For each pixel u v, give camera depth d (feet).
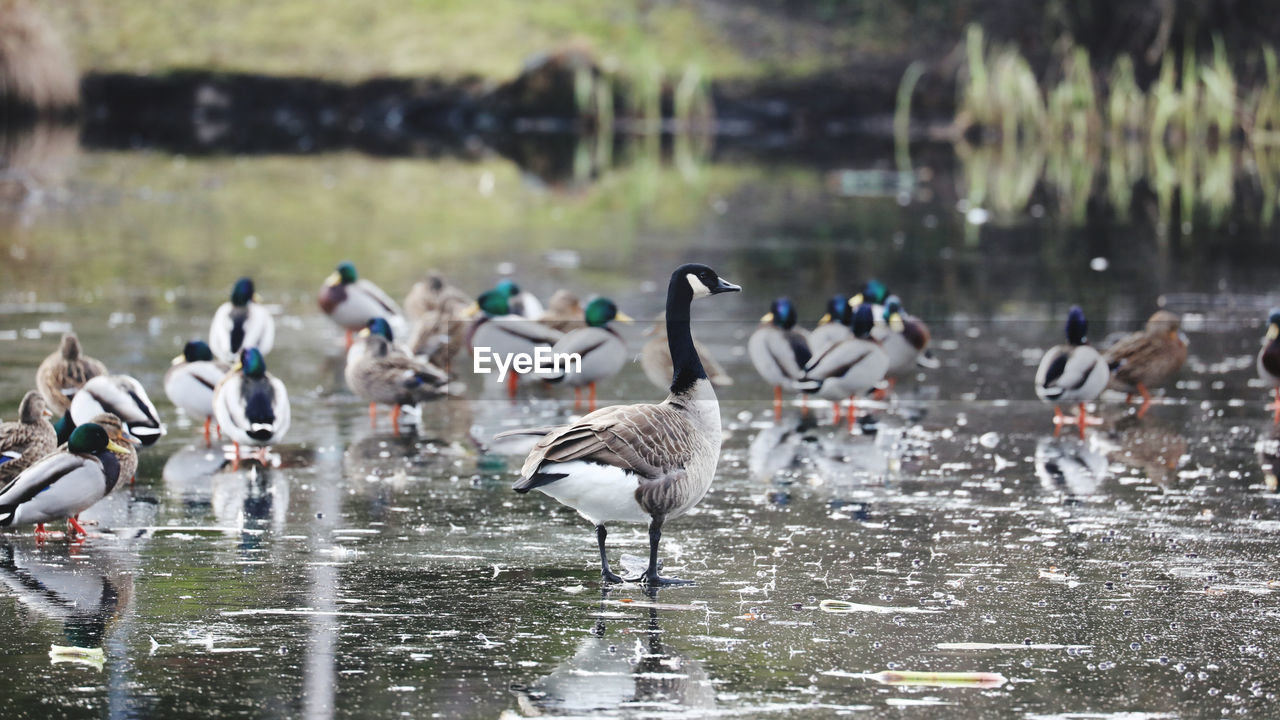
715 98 147.13
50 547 31.58
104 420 34.50
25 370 47.93
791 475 38.45
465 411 45.73
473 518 34.37
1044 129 140.67
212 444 41.06
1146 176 116.26
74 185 97.96
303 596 28.63
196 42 144.56
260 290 65.67
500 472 38.60
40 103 127.34
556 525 33.88
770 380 45.96
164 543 31.99
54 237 78.07
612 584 29.50
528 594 28.89
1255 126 137.80
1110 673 25.07
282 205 93.86
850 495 36.52
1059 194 105.70
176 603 28.09
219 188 100.27
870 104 148.77
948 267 74.79
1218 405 46.85
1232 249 81.10
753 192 105.19
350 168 113.70
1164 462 39.73
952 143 140.46
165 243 77.77
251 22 149.28
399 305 62.44
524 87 144.97
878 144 139.23
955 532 33.35
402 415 45.06
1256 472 38.63
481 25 152.35
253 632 26.63
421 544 32.19
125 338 53.98
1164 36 138.72
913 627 27.22
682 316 29.81
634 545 32.30
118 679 24.40
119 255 73.36
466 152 126.52
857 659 25.58
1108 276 72.33
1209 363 53.47
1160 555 31.65
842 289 68.28
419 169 114.73
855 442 42.16
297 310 61.57
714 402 29.76
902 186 109.50
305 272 70.54
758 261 75.82
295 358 52.90
